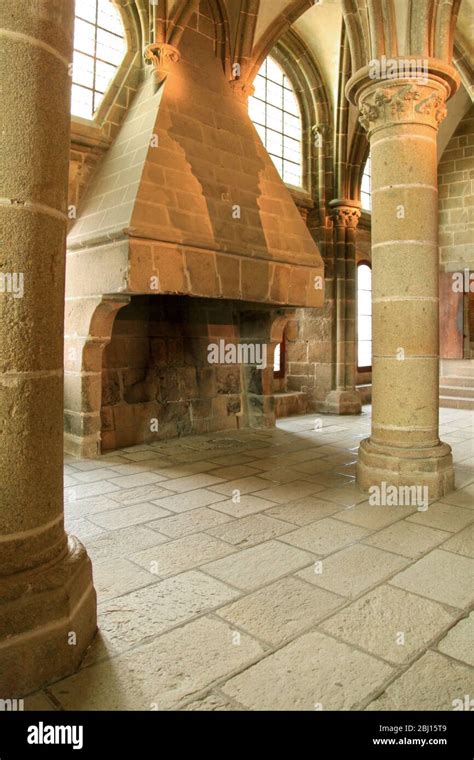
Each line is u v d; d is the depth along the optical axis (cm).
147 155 525
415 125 437
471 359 1119
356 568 309
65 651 208
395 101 432
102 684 204
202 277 542
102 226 513
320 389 944
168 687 204
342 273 927
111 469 536
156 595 275
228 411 764
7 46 192
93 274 532
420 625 249
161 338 682
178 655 224
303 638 237
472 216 1096
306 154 931
